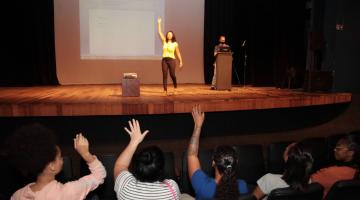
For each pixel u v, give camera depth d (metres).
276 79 7.78
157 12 7.56
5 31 6.67
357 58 5.69
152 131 3.92
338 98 4.82
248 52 7.92
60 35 7.14
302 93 5.18
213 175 2.96
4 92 5.22
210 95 4.80
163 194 1.83
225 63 5.70
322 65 6.23
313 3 6.65
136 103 3.71
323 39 5.79
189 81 8.00
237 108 4.09
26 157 1.60
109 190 2.79
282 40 7.84
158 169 1.85
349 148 2.56
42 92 5.26
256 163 3.19
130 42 7.46
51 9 6.90
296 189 1.91
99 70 7.39
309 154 1.99
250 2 7.74
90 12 7.21
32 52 6.91
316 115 4.84
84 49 7.27
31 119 3.67
